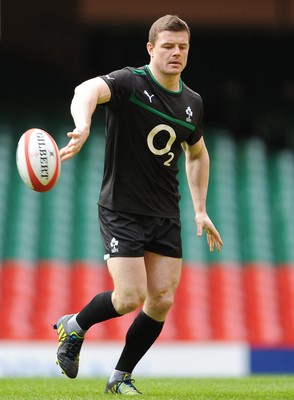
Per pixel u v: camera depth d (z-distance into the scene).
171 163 21.70
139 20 69.00
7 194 69.94
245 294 64.19
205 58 76.75
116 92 21.00
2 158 72.25
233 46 76.31
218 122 79.25
